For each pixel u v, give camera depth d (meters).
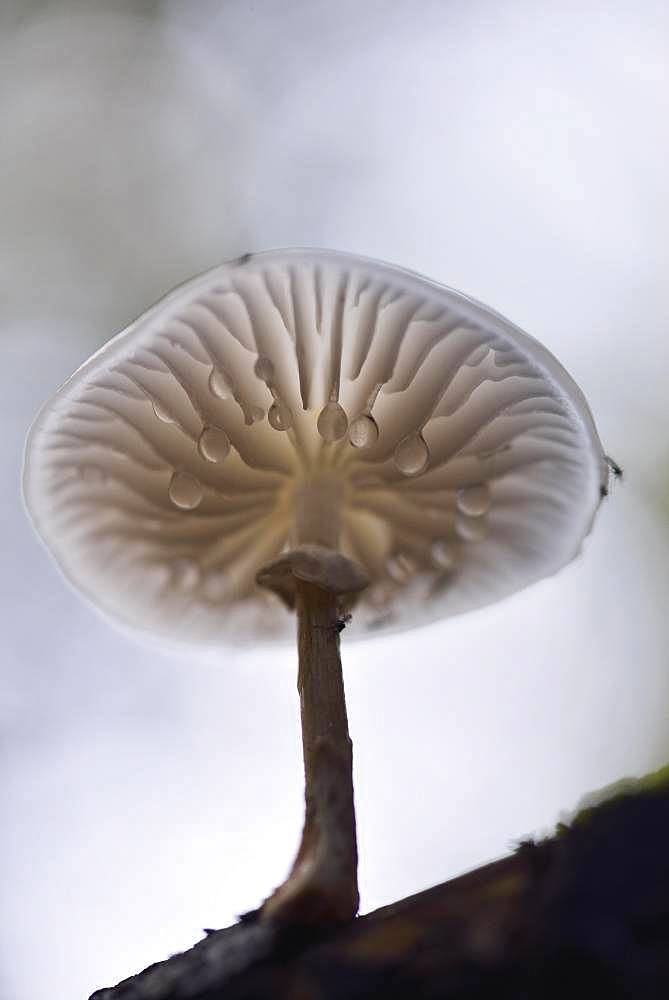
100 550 0.22
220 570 0.22
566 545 0.21
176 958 0.17
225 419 0.20
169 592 0.22
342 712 0.20
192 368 0.20
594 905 0.16
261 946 0.17
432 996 0.16
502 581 0.22
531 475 0.21
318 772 0.19
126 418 0.20
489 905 0.16
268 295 0.19
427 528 0.21
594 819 0.16
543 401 0.20
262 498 0.21
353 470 0.21
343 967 0.16
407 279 0.19
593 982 0.16
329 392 0.20
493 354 0.20
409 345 0.20
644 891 0.16
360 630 0.23
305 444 0.21
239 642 0.23
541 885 0.16
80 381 0.20
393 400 0.20
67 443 0.21
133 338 0.19
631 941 0.16
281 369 0.20
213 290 0.19
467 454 0.21
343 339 0.20
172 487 0.21
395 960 0.16
